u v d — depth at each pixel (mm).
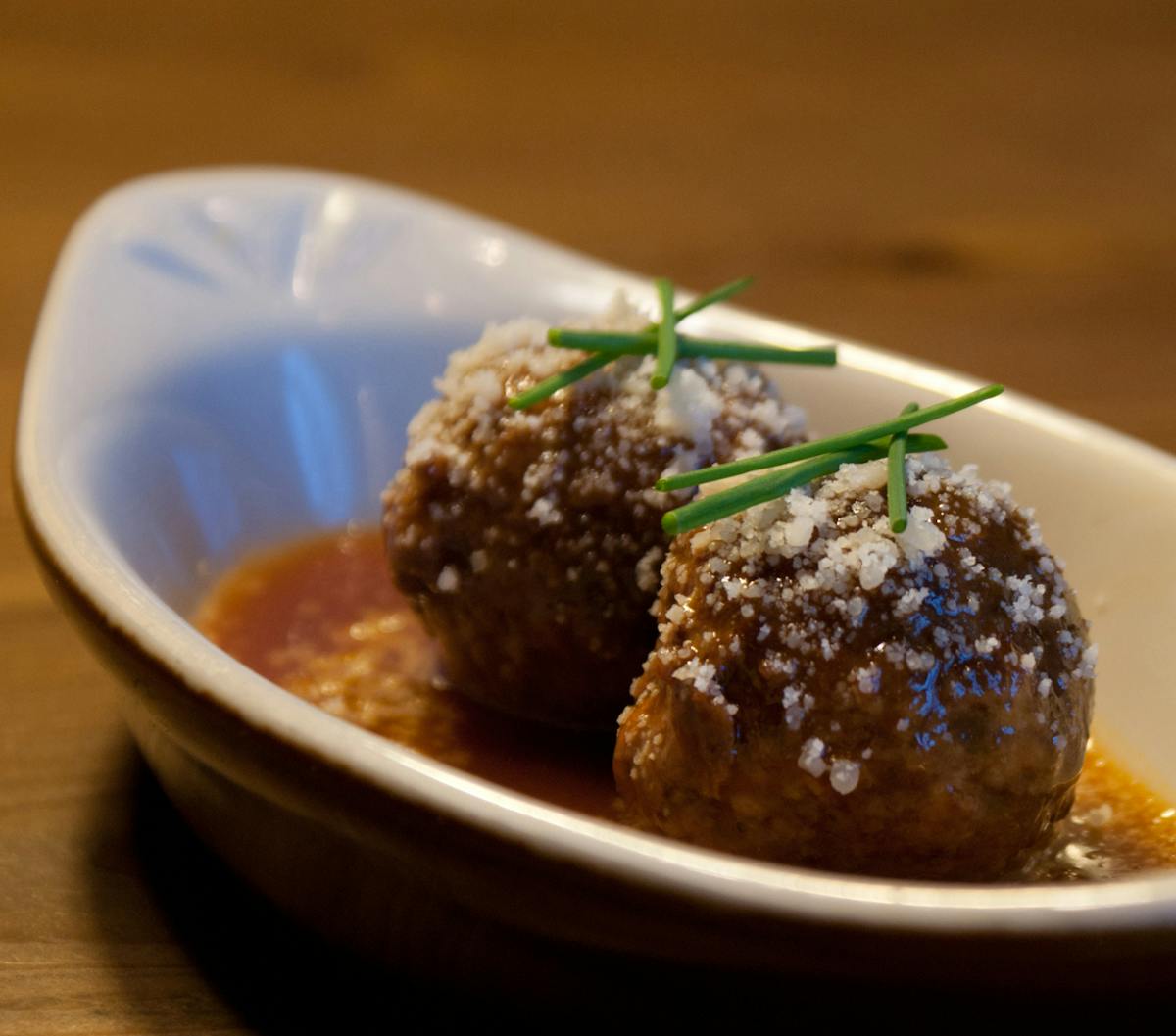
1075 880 324
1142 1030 278
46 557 318
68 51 686
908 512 309
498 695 353
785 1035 281
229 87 667
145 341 381
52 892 324
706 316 399
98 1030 304
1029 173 645
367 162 611
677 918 272
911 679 300
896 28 797
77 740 353
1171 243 591
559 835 274
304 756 285
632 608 336
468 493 339
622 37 759
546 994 292
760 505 312
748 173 627
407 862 284
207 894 324
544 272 412
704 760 304
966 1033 277
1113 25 821
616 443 335
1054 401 474
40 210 544
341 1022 306
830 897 270
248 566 386
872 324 515
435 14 766
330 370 403
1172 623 354
